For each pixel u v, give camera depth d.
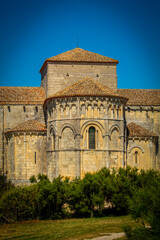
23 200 50.03
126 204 50.81
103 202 51.56
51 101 65.38
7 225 47.19
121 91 82.06
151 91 82.88
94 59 74.12
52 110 65.38
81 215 51.81
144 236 32.69
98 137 62.56
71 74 73.56
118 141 64.25
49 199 50.00
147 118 78.75
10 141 71.56
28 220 50.03
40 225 46.44
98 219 49.38
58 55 75.31
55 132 63.72
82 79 70.12
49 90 72.81
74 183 52.94
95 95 62.53
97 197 50.88
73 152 62.19
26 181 67.56
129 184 51.78
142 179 51.53
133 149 70.75
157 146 78.19
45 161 68.75
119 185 52.03
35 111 77.19
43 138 69.19
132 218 35.28
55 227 44.69
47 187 50.44
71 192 51.16
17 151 68.81
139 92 82.25
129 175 54.03
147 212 33.78
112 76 74.38
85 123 62.25
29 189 50.91
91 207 51.81
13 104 77.00
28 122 71.69
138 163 70.69
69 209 53.34
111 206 55.53
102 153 62.19
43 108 75.62
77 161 61.41
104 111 63.00
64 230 42.66
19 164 68.50
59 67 73.50
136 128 73.19
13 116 77.00
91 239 37.78
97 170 61.31
